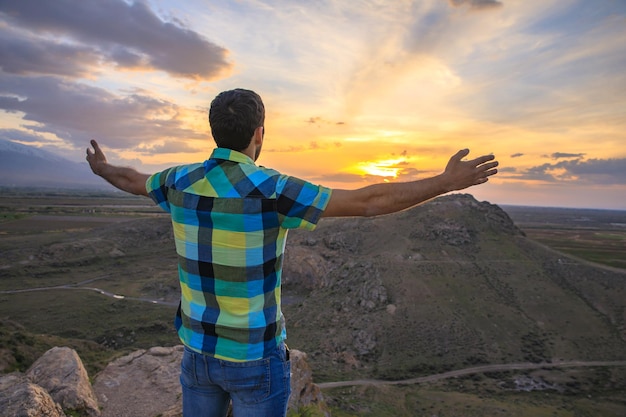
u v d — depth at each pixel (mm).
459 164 2311
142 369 12148
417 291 78688
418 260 92000
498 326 70938
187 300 2381
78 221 153750
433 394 48688
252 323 2240
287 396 2506
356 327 69562
